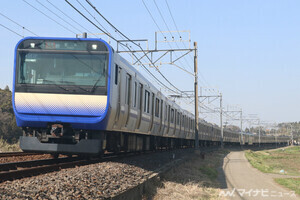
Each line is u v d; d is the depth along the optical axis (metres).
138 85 15.73
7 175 8.45
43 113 10.98
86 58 11.20
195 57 29.02
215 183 17.12
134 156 17.11
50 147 11.10
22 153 14.95
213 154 38.62
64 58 11.20
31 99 11.00
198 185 13.98
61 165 10.68
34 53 11.22
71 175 8.52
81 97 11.00
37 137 11.42
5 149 19.67
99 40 11.25
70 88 11.02
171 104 25.94
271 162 47.47
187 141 38.88
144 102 17.02
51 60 11.18
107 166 10.87
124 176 9.97
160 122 21.70
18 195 6.12
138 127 16.31
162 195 10.50
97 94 11.01
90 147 11.05
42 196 6.25
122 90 12.90
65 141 11.52
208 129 50.53
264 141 100.56
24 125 11.25
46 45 11.25
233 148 68.88
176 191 11.63
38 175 9.16
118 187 8.38
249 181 20.22
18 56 11.18
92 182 8.13
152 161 15.90
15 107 11.02
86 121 10.92
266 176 24.00
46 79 11.08
